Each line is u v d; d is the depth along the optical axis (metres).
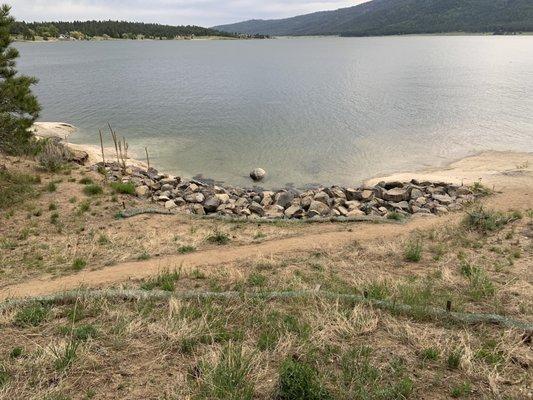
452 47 173.38
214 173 30.69
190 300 8.63
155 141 38.78
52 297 8.56
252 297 8.72
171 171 30.92
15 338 7.06
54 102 57.28
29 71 94.94
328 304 8.24
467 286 9.73
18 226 14.57
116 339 6.87
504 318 7.73
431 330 7.34
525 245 12.95
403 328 7.41
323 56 145.62
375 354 6.55
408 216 18.31
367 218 17.14
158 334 7.07
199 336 6.98
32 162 22.09
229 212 20.88
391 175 29.38
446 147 35.78
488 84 69.19
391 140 38.16
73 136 39.88
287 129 42.62
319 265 11.48
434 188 24.03
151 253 12.70
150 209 17.14
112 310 8.12
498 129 40.56
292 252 12.85
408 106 52.59
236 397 5.39
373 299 8.48
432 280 10.20
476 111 48.41
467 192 22.92
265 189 27.61
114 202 17.77
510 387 5.79
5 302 8.47
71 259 12.13
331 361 6.35
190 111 52.00
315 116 48.25
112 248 13.09
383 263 11.73
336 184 28.47
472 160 32.00
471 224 15.27
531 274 10.58
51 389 5.66
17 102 17.19
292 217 20.45
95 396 5.56
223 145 37.53
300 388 5.39
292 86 73.62
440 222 16.78
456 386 5.76
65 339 6.90
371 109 51.41
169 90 70.38
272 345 6.79
